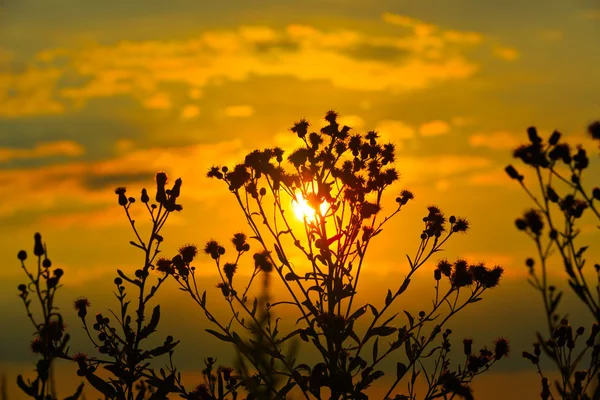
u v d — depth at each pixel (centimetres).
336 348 748
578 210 484
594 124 505
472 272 752
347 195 806
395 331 750
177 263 759
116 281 711
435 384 720
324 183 792
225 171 802
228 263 748
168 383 718
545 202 475
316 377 723
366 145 818
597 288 466
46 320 500
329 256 771
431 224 793
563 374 479
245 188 797
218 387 721
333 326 749
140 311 715
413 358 739
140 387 746
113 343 724
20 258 499
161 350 718
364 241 795
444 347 739
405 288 762
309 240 783
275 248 768
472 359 732
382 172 816
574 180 487
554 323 460
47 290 502
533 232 464
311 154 806
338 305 760
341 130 817
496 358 726
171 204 723
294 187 800
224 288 729
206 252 755
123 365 710
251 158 796
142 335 713
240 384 672
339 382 722
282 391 714
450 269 762
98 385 701
